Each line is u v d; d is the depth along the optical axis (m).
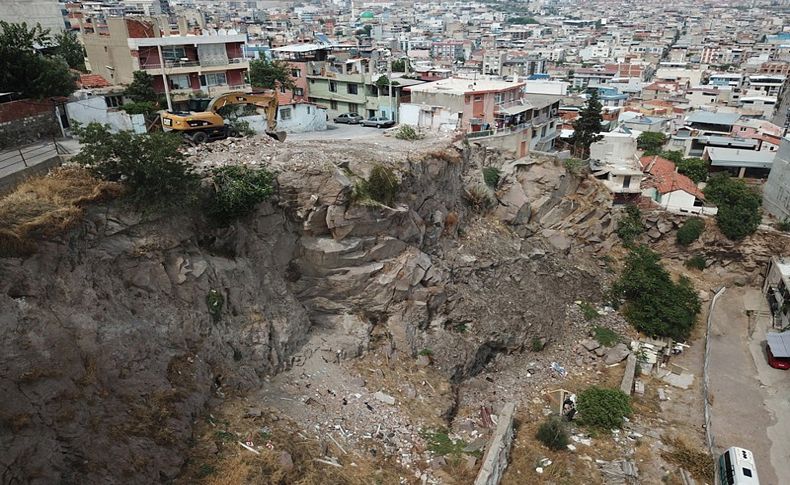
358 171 30.05
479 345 33.66
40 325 15.92
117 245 20.64
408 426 25.05
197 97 47.34
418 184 34.44
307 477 19.00
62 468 14.80
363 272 29.55
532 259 43.03
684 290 43.00
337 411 24.50
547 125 57.66
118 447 16.33
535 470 25.05
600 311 42.94
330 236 28.86
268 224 27.20
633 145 56.66
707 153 63.47
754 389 34.38
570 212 49.44
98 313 18.28
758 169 60.59
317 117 48.59
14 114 30.59
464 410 29.08
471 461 23.33
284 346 26.66
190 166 24.67
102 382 17.25
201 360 21.97
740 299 47.34
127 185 21.55
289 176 27.55
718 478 25.94
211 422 20.14
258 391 23.75
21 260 16.64
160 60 42.91
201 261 23.77
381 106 59.47
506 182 46.62
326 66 64.06
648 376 35.56
